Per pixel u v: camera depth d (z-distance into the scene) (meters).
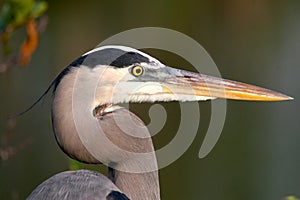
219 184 11.27
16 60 7.89
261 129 13.24
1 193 10.82
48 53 17.45
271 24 20.06
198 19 21.30
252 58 17.38
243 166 11.87
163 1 22.33
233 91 5.64
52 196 4.89
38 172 11.54
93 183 4.93
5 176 11.23
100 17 20.80
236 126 13.45
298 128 13.23
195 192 11.12
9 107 13.40
